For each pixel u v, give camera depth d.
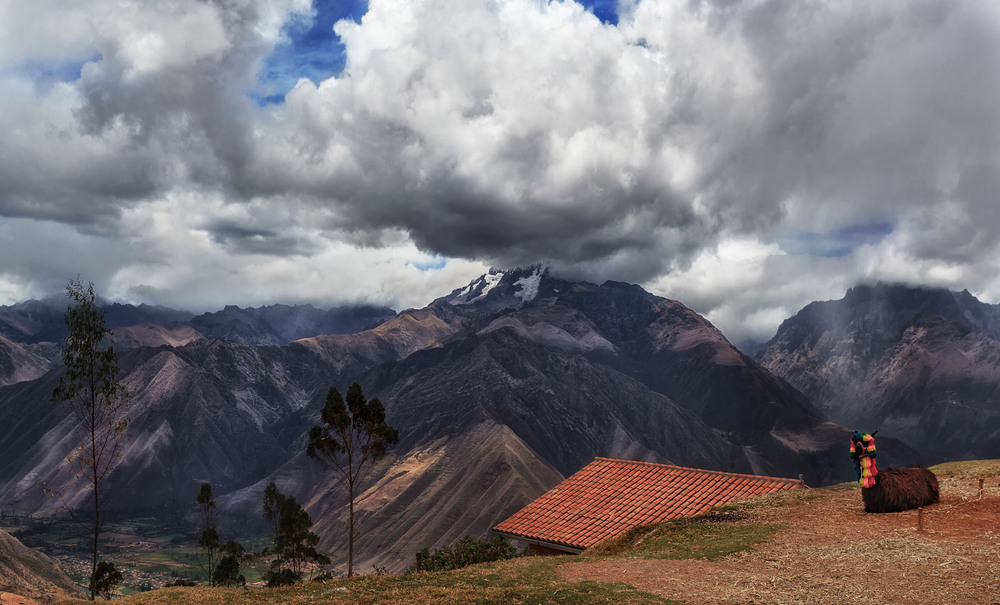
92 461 53.44
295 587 23.67
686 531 26.11
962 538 19.78
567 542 37.47
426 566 40.62
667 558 22.06
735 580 18.31
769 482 39.66
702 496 39.69
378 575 24.84
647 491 42.25
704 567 20.28
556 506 42.94
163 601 23.11
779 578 17.91
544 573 21.70
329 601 19.97
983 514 21.95
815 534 22.59
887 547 19.66
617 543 28.50
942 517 22.36
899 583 16.50
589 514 40.59
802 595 16.31
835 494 28.58
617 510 40.41
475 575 22.30
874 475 24.52
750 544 22.25
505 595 18.92
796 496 28.95
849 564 18.53
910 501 24.02
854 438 25.30
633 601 16.97
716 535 24.61
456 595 19.28
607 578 20.14
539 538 39.19
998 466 29.12
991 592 15.29
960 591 15.55
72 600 29.78
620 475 45.38
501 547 40.19
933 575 16.80
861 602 15.45
